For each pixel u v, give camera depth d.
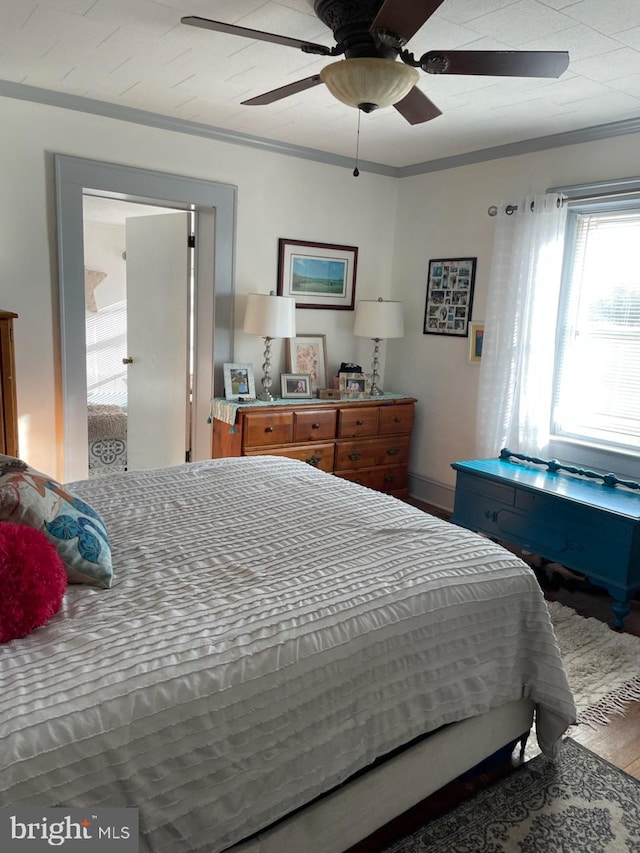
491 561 1.76
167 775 1.12
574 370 3.56
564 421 3.64
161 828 1.11
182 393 4.14
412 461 4.62
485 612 1.65
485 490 3.32
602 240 3.38
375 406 4.20
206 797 1.17
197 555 1.70
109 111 3.29
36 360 3.34
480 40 2.25
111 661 1.18
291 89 2.13
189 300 4.03
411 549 1.78
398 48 1.79
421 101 2.16
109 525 1.88
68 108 3.19
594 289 3.43
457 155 3.99
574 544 2.88
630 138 3.13
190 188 3.65
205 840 1.17
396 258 4.61
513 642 1.74
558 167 3.47
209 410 4.05
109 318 6.51
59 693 1.09
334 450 4.07
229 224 3.84
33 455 3.41
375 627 1.43
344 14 1.87
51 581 1.29
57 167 3.19
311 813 1.38
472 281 4.03
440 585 1.60
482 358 3.80
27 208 3.18
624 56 2.33
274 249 4.07
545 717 1.84
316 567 1.64
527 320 3.53
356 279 4.50
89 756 1.04
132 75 2.81
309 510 2.10
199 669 1.19
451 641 1.58
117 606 1.40
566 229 3.49
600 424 3.46
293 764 1.29
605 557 2.76
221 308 3.92
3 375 2.89
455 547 1.81
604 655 2.53
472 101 2.90
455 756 1.68
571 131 3.33
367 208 4.45
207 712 1.16
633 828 1.67
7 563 1.25
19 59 2.67
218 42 2.40
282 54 2.50
